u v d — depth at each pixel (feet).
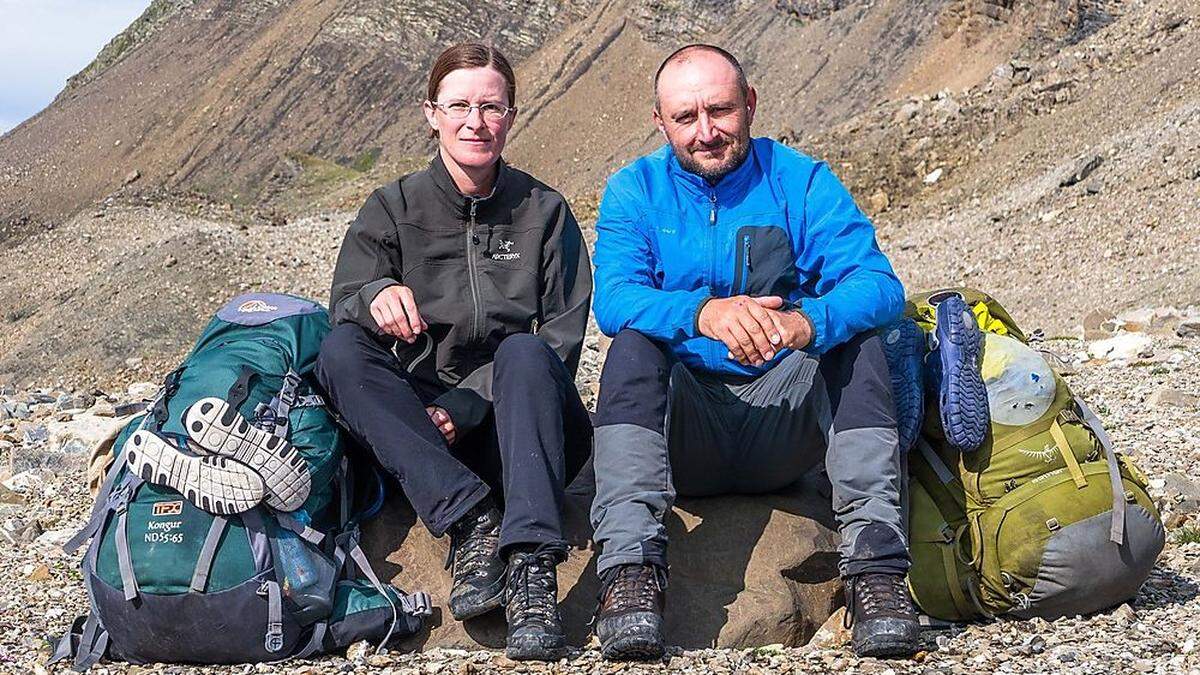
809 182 15.07
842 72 336.90
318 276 104.12
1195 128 114.93
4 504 28.07
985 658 13.71
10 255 138.41
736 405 15.21
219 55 514.27
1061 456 14.87
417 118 465.06
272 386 14.53
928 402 15.31
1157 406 33.81
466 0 500.74
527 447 13.87
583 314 15.83
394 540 15.48
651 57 421.18
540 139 403.13
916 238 126.72
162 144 467.11
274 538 14.06
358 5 505.66
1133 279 89.81
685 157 14.80
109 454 17.16
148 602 13.88
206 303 96.58
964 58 307.37
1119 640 14.24
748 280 14.93
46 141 481.46
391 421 14.30
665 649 13.98
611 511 13.82
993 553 14.88
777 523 15.80
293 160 435.12
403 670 13.58
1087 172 118.83
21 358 89.66
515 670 13.50
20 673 14.58
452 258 15.66
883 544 13.80
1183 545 19.70
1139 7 178.09
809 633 15.24
